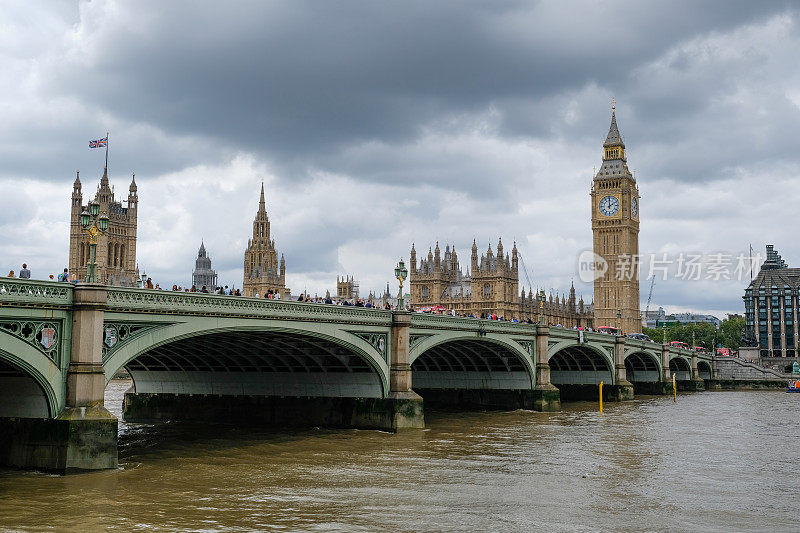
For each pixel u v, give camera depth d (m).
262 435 68.50
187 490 44.75
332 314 64.06
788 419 94.00
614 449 64.38
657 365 155.00
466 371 104.56
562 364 130.62
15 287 42.59
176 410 82.00
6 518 37.34
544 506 42.50
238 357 76.19
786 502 44.44
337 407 73.94
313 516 39.41
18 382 46.53
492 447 64.38
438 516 39.91
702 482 50.19
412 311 76.94
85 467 45.41
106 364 47.22
